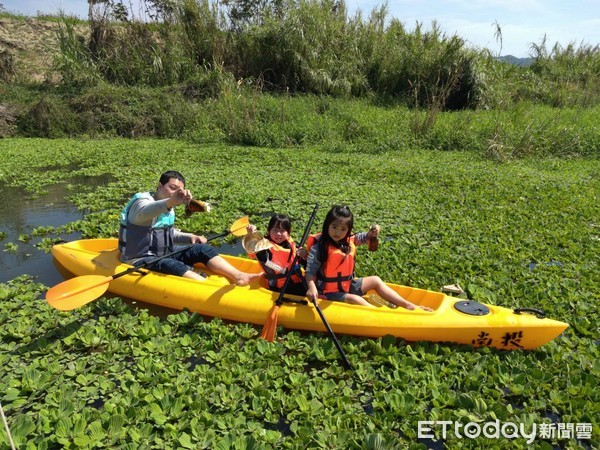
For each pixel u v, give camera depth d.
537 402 3.08
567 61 19.91
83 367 3.42
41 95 15.26
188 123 14.59
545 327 3.60
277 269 4.16
